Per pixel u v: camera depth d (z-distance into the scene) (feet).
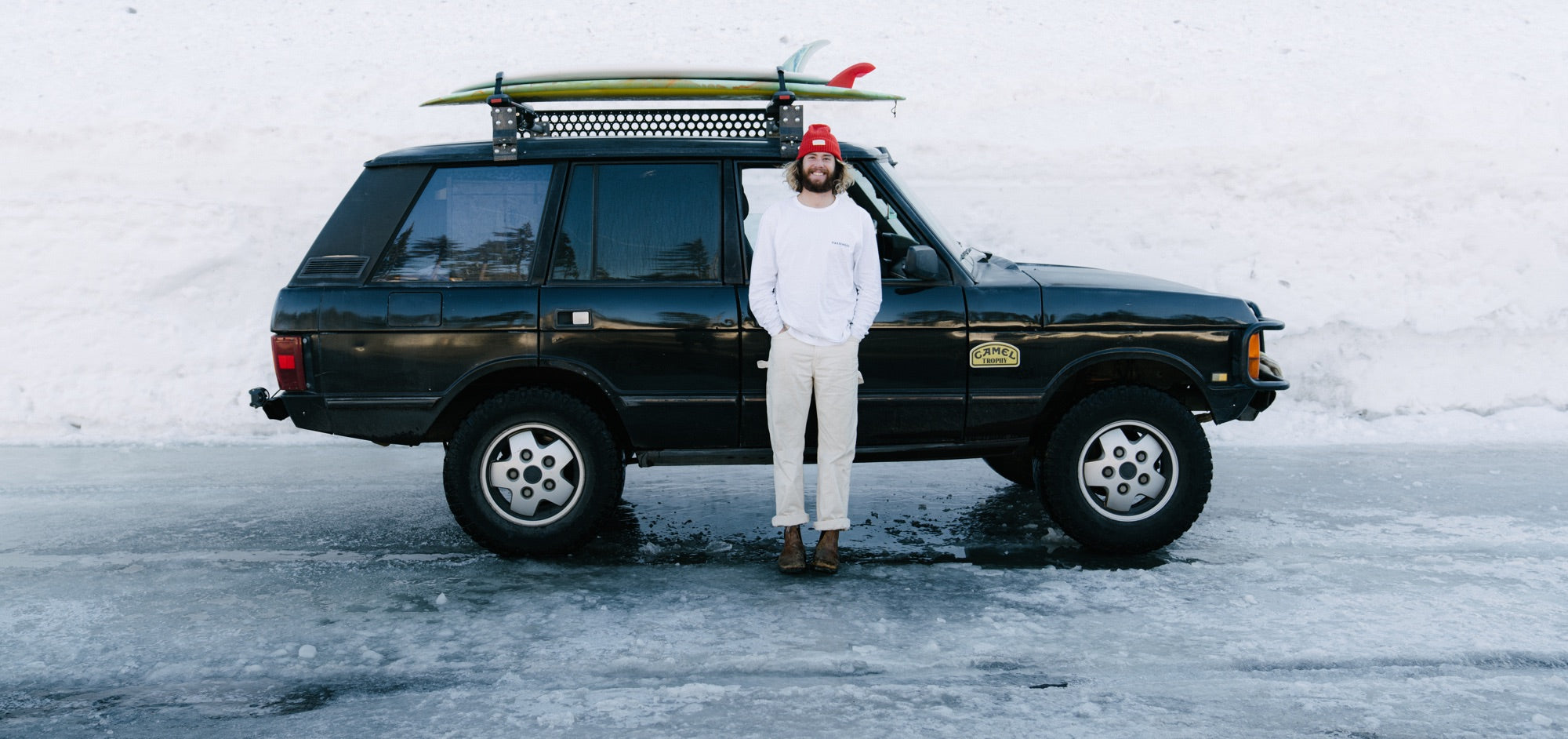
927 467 21.89
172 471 21.56
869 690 10.71
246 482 20.51
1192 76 38.27
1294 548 15.84
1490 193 31.19
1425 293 28.78
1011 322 14.94
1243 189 32.09
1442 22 43.78
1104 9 46.47
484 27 44.47
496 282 14.83
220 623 12.82
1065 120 35.55
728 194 15.02
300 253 30.01
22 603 13.57
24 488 20.06
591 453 14.93
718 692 10.65
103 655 11.82
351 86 37.14
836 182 13.78
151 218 29.66
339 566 15.12
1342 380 26.89
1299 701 10.48
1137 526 15.30
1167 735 9.72
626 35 43.78
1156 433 15.33
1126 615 12.92
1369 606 13.23
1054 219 31.60
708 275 14.90
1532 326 27.91
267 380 26.73
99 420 25.55
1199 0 47.44
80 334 27.25
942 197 32.37
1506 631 12.36
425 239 14.96
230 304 28.50
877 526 17.28
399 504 18.79
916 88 37.45
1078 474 15.23
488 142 15.42
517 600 13.60
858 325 13.89
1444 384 26.89
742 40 43.27
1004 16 45.62
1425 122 34.01
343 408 14.79
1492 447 23.38
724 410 14.90
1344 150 32.73
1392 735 9.75
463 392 15.33
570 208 14.93
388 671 11.31
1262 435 24.75
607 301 14.71
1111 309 15.12
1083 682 10.94
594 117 15.61
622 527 17.28
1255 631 12.39
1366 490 19.45
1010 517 17.84
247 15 45.44
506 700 10.55
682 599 13.55
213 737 9.80
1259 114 35.37
